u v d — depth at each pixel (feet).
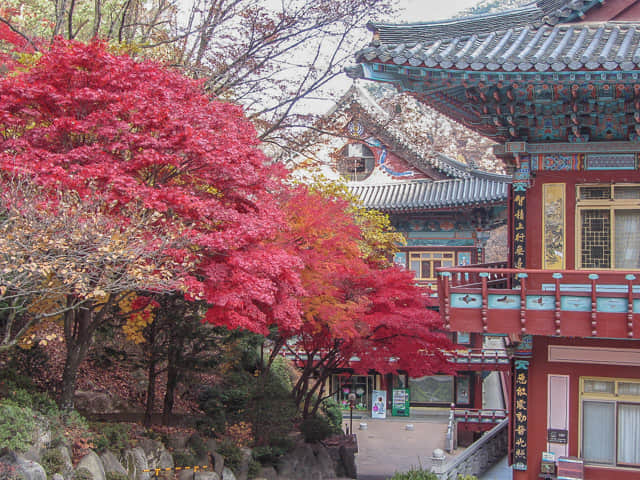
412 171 147.54
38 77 48.14
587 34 58.80
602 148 60.44
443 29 58.80
